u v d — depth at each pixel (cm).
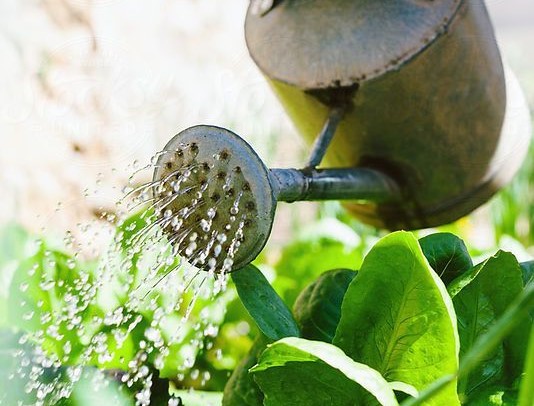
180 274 119
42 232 120
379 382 90
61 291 118
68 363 115
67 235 106
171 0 229
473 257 135
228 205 97
